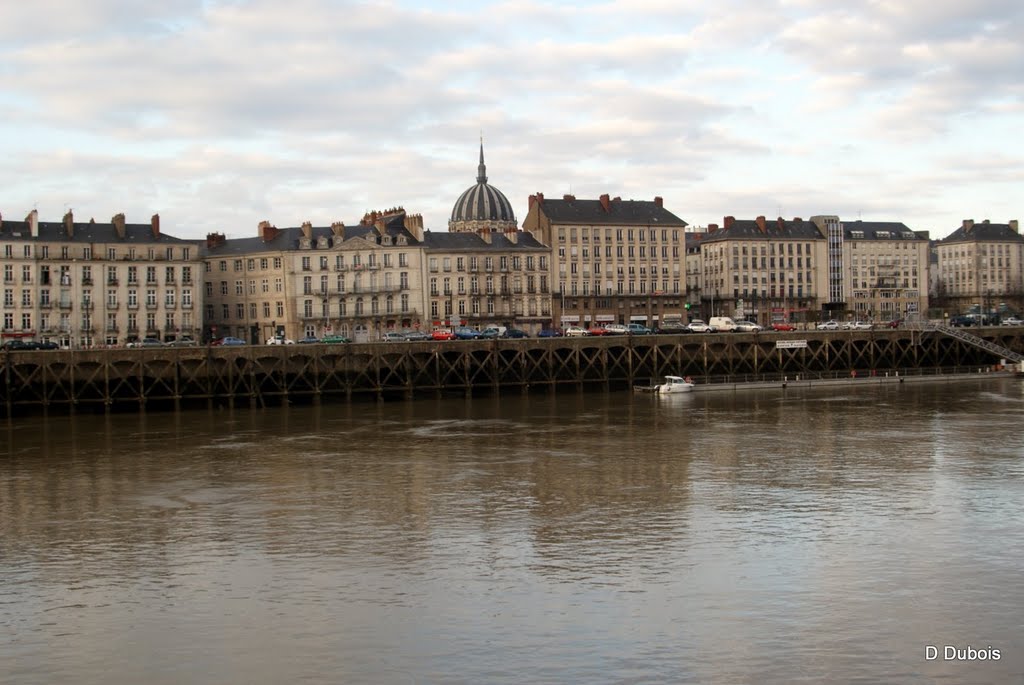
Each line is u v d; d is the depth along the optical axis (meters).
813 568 44.09
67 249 140.75
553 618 38.47
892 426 86.62
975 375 133.25
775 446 76.25
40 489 62.72
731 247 197.88
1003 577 42.62
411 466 68.94
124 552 48.09
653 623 37.88
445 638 36.75
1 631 37.94
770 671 33.84
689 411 100.75
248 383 111.69
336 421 95.12
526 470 67.06
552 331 147.38
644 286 177.00
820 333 138.50
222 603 40.66
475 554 46.91
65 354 103.94
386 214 173.88
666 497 58.31
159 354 107.12
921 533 49.53
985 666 34.12
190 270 148.12
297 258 155.00
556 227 171.00
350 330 156.50
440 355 118.62
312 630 37.66
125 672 34.38
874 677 33.38
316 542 49.34
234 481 64.38
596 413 100.00
